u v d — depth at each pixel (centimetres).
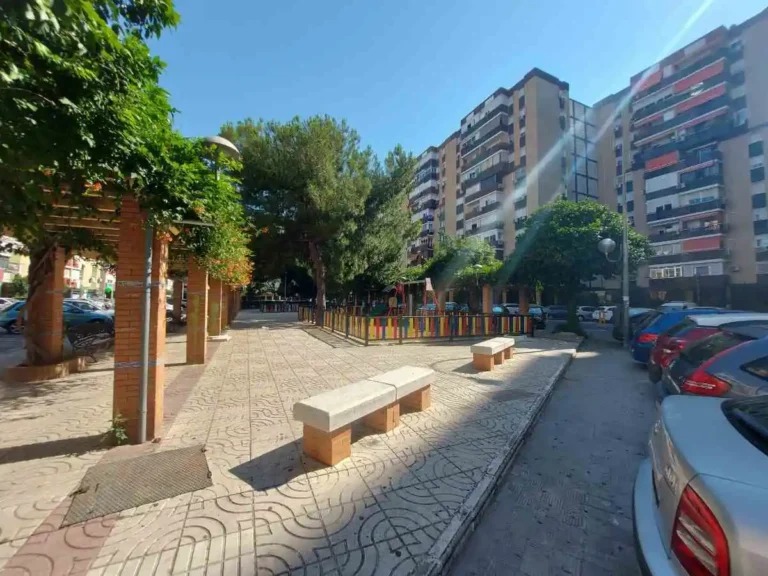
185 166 365
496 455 371
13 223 289
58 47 204
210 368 815
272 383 674
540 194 4009
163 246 427
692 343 476
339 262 1972
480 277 2077
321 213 1848
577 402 610
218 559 219
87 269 4566
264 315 3231
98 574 205
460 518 263
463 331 1433
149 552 224
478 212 4822
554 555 244
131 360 391
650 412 556
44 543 230
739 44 3228
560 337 1466
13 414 479
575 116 4334
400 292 2602
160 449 375
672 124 3616
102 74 238
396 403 450
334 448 345
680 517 149
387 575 207
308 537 240
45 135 217
